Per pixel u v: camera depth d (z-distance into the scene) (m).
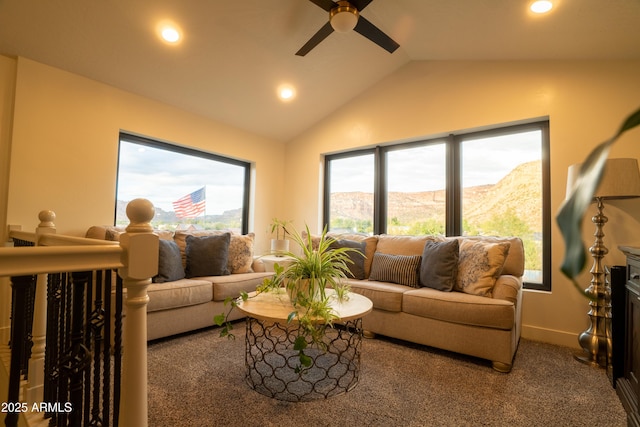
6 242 2.41
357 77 3.81
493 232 3.28
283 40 3.04
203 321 2.78
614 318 1.94
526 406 1.74
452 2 2.41
